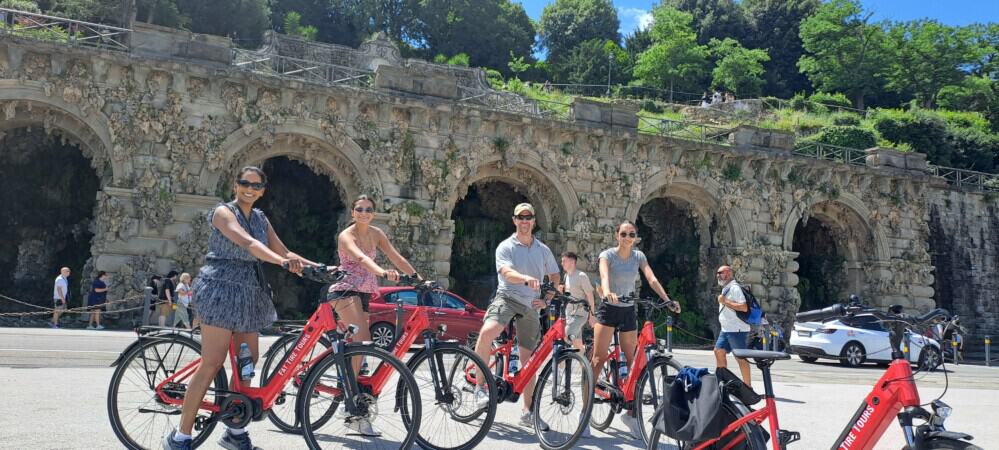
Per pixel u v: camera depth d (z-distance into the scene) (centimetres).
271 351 743
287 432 718
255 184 614
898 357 509
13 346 1417
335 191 3325
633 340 844
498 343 858
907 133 5428
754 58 7919
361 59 5075
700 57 7881
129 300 2416
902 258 3784
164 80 2556
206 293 580
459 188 2995
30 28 2677
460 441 711
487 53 8438
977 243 4138
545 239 3172
